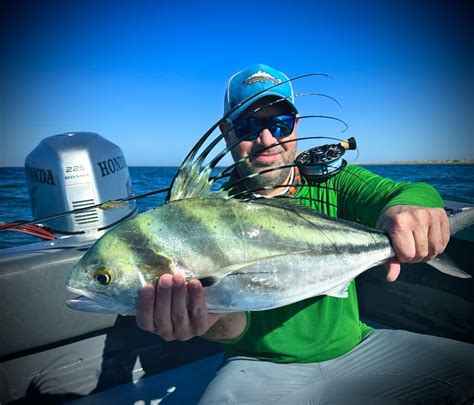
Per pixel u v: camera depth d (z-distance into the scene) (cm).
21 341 72
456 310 84
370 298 103
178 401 79
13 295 71
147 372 87
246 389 61
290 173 75
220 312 53
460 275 61
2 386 73
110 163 104
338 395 61
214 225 53
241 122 72
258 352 68
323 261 57
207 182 55
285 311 66
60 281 75
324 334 67
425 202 59
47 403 78
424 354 67
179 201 53
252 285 53
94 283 50
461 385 61
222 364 71
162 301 47
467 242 81
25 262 73
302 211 59
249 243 54
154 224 51
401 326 96
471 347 69
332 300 67
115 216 103
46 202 99
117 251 50
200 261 51
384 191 67
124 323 83
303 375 65
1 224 89
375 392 60
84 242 89
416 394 60
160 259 50
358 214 71
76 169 98
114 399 80
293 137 74
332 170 72
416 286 92
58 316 75
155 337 87
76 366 80
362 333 76
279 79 73
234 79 75
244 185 74
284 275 55
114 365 84
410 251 56
